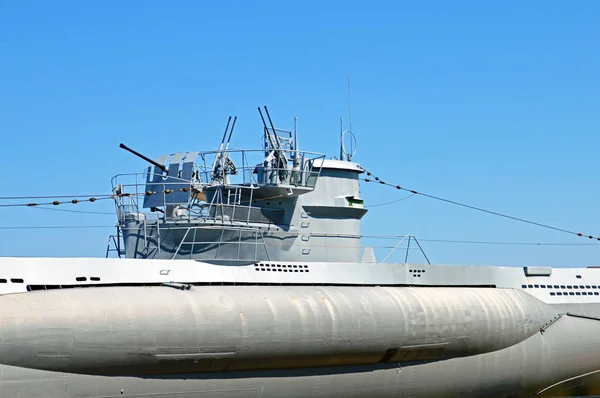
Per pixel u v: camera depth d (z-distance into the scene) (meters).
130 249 23.62
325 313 21.47
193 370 19.73
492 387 25.58
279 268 23.14
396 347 22.72
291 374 21.38
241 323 20.06
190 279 21.38
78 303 18.52
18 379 17.56
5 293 18.42
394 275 25.00
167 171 24.38
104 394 18.66
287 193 24.81
